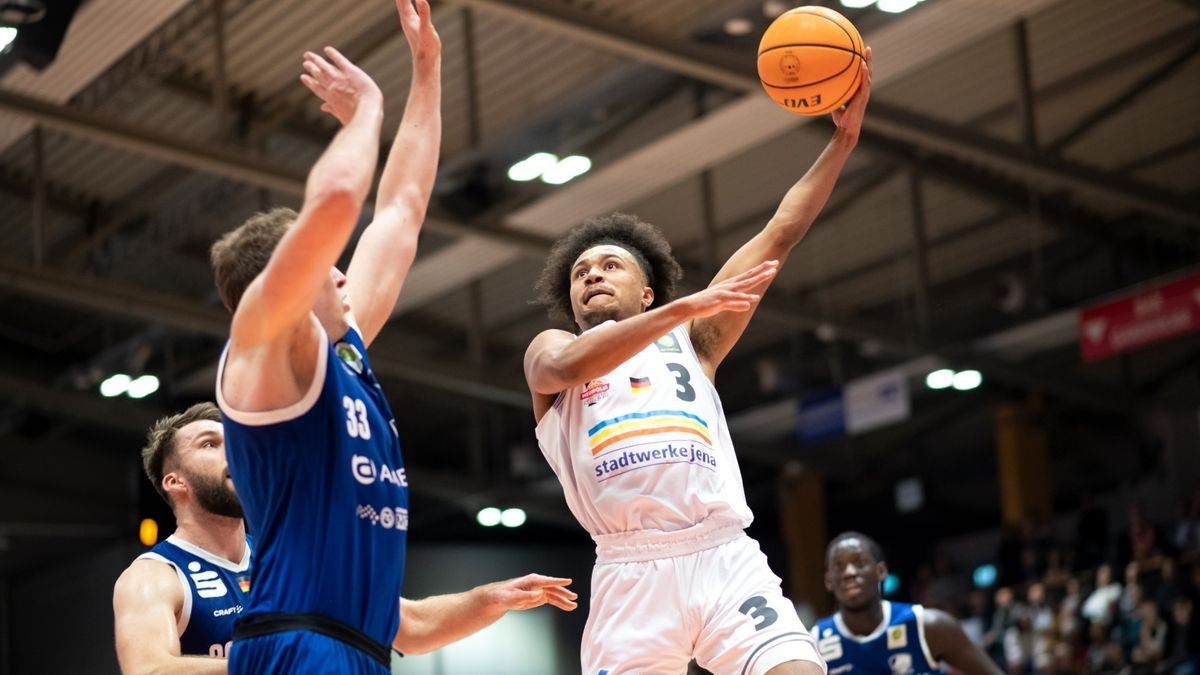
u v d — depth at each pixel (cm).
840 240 1839
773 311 1716
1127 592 1457
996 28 1177
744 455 2303
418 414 2341
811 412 1961
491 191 1390
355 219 284
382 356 1723
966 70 1463
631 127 1362
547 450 422
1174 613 1389
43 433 2056
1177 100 1562
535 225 1478
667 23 1253
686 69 1142
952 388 2200
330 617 291
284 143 1547
